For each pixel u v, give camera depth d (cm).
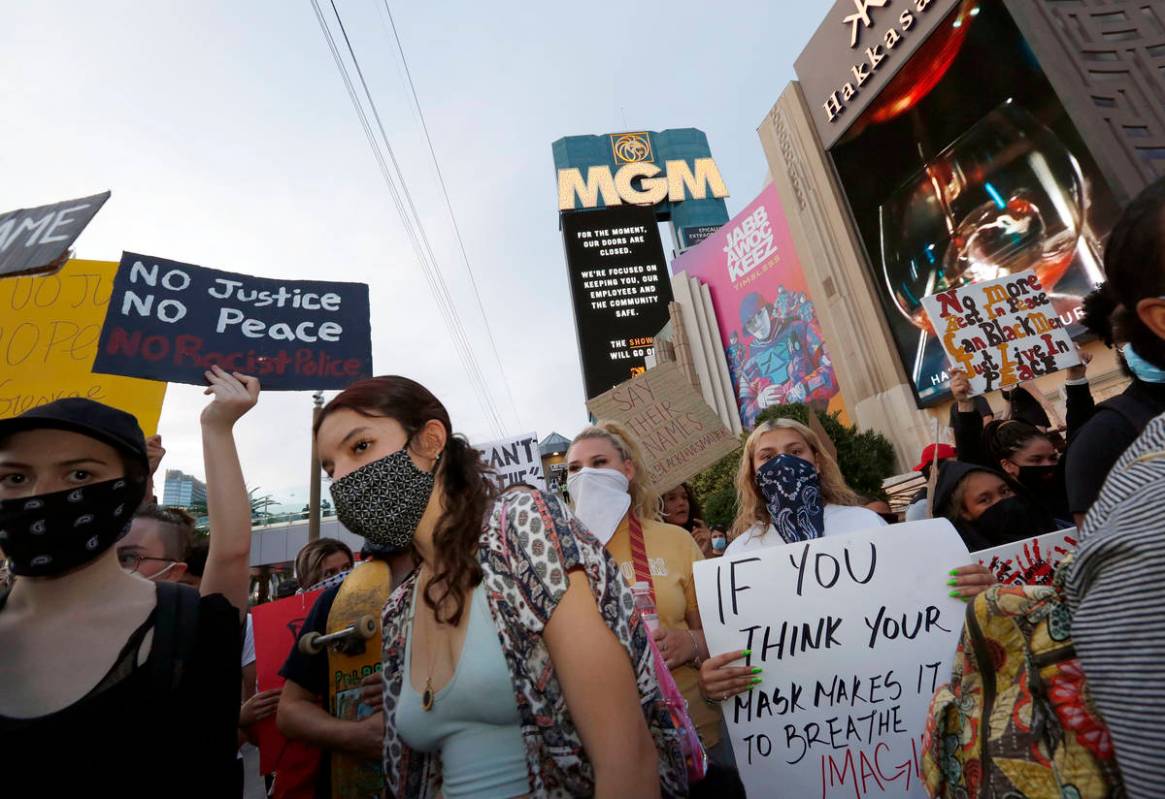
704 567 189
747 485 270
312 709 196
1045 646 98
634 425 342
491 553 115
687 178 6044
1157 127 1167
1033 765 96
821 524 237
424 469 132
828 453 271
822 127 1981
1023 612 104
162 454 265
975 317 350
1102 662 70
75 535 118
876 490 1586
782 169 2169
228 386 201
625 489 254
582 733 100
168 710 113
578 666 101
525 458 461
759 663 175
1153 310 91
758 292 3081
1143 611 66
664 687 133
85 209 241
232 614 133
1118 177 1145
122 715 109
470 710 112
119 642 117
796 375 2811
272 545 3278
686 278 3466
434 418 137
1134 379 169
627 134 6147
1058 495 288
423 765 127
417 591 136
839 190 1930
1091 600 74
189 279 249
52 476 120
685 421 342
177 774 111
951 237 1544
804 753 168
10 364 269
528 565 110
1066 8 1302
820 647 176
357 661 201
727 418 3128
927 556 183
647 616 214
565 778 104
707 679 176
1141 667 65
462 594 114
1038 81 1291
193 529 285
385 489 125
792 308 2873
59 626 117
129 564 237
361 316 272
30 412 120
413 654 129
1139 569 68
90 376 274
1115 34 1261
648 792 95
